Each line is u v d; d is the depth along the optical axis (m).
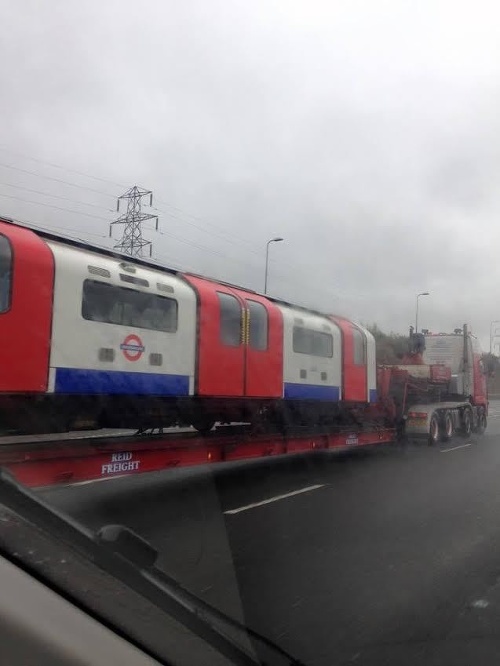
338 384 12.77
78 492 8.26
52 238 7.55
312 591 4.95
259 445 10.32
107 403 8.00
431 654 3.88
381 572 5.52
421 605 4.73
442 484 10.30
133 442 7.89
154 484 9.33
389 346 17.70
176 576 5.00
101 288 7.71
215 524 7.00
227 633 2.94
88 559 2.43
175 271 9.38
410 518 7.70
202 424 10.03
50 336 7.00
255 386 10.18
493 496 9.30
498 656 3.86
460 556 6.09
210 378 9.23
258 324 10.40
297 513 7.79
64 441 7.04
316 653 3.83
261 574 5.30
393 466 12.45
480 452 15.10
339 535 6.75
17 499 2.50
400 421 15.83
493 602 4.83
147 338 8.27
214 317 9.40
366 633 4.17
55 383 7.03
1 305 6.54
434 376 17.36
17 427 7.07
